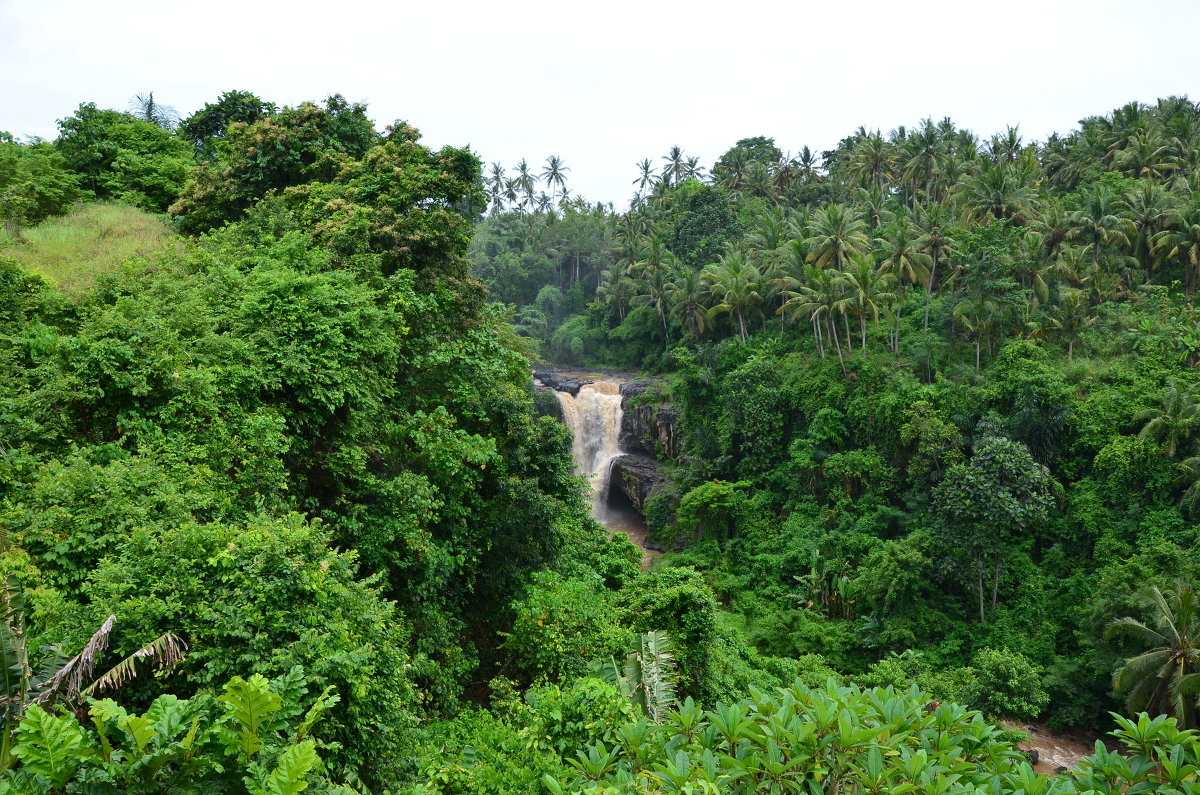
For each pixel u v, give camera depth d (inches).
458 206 960.3
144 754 219.9
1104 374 1601.9
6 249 722.2
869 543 1621.6
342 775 317.1
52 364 450.3
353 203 831.1
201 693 277.9
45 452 414.0
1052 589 1365.7
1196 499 1302.9
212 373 489.4
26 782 202.5
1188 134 2340.1
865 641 1392.7
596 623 603.5
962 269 1936.5
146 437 442.0
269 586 331.9
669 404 2229.3
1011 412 1593.3
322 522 510.0
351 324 590.6
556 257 3486.7
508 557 683.4
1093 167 2406.5
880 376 1850.4
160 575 327.3
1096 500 1422.2
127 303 511.8
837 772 216.2
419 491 579.8
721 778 209.0
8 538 332.5
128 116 1243.2
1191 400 1387.8
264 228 776.3
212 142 1171.3
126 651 297.6
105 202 1067.3
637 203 3870.6
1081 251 1910.7
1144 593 1107.3
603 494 2278.5
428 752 398.0
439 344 763.4
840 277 1898.4
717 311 2417.6
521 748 361.1
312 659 320.8
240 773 235.5
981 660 1214.3
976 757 246.1
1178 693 977.5
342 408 582.6
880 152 2824.8
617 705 358.3
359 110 1018.1
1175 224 1930.4
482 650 665.0
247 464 461.7
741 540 1870.1
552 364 3002.0
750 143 3592.5
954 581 1424.7
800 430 1971.0
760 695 242.5
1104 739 1142.3
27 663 239.5
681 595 620.1
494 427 761.0
